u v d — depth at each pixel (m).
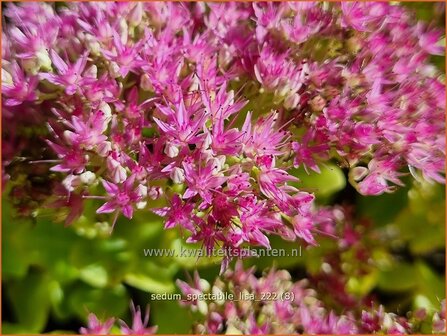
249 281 0.12
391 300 0.15
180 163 0.10
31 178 0.11
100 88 0.10
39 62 0.11
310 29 0.12
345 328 0.12
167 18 0.12
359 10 0.12
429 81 0.12
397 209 0.15
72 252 0.13
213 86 0.11
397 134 0.11
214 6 0.12
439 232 0.15
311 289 0.13
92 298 0.13
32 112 0.11
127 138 0.11
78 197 0.11
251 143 0.11
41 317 0.13
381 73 0.12
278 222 0.10
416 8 0.15
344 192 0.16
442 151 0.12
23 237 0.13
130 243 0.13
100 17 0.11
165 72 0.11
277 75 0.11
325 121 0.11
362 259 0.14
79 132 0.10
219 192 0.10
